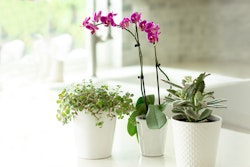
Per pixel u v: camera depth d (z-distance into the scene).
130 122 2.05
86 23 1.99
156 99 2.67
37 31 3.40
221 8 3.29
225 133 2.11
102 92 2.01
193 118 1.82
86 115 1.97
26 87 3.28
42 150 2.13
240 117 2.46
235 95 2.59
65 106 2.00
